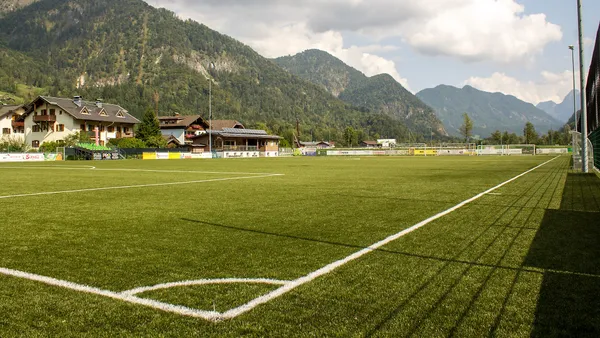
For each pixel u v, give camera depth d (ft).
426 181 57.11
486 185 50.31
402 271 15.34
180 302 12.48
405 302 12.35
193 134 304.30
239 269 15.70
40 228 23.88
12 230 23.30
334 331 10.51
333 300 12.54
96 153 171.01
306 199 37.19
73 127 222.48
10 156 145.79
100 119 233.55
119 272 15.38
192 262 16.69
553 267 15.75
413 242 20.04
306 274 15.05
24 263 16.58
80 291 13.43
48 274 15.19
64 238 21.17
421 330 10.55
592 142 93.45
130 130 258.98
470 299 12.56
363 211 29.96
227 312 11.73
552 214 28.30
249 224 24.97
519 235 21.56
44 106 226.58
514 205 32.73
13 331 10.68
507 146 258.98
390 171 83.10
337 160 167.02
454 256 17.43
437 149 263.90
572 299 12.51
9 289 13.64
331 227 23.94
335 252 18.16
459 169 88.89
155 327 10.86
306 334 10.37
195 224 25.02
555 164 110.01
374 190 44.93
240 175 71.77
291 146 410.52
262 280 14.40
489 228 23.45
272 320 11.19
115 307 12.15
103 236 21.67
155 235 21.89
